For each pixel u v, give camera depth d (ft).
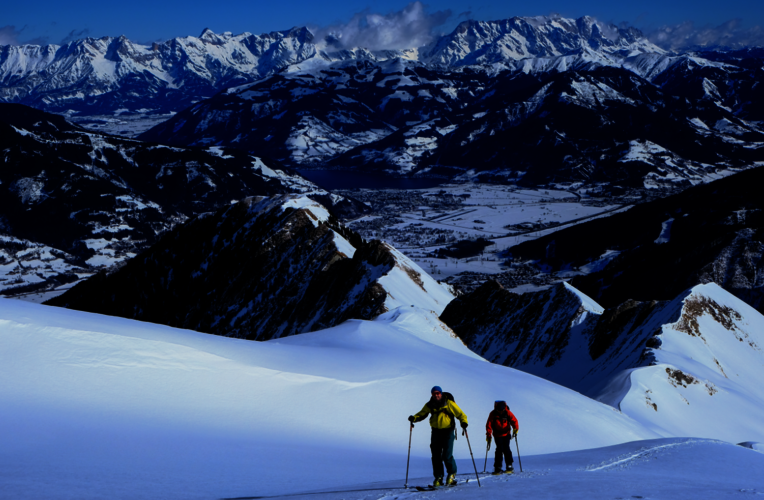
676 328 355.56
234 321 542.16
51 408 82.12
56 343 101.76
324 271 517.14
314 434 96.73
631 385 267.80
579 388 354.74
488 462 95.25
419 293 467.93
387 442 100.53
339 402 111.96
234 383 107.86
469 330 465.06
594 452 99.91
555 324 424.05
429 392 124.67
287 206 613.11
